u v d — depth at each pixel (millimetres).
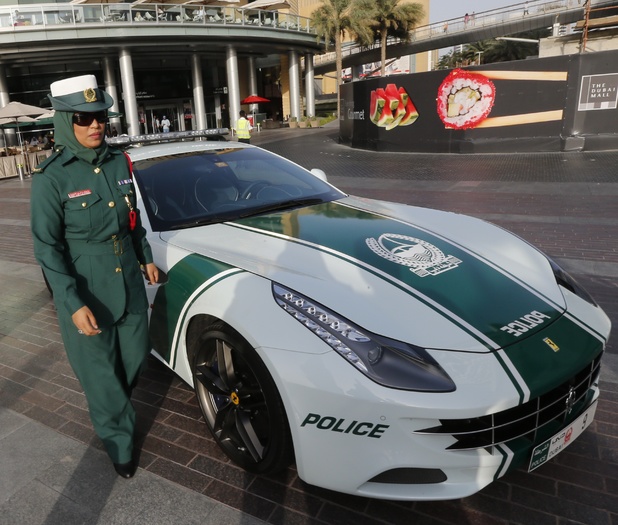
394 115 16266
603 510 2051
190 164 3535
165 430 2691
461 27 40594
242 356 2121
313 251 2510
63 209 2047
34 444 2635
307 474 1986
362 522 2037
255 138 25578
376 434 1835
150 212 3064
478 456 1874
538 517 2029
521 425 1935
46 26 23812
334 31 32969
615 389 2883
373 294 2156
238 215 3072
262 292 2170
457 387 1810
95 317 2166
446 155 14883
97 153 2084
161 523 2078
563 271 2637
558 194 8609
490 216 7273
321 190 3607
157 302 2680
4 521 2119
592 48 20453
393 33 41688
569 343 2070
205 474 2350
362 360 1869
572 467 2297
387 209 3283
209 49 29062
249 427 2311
